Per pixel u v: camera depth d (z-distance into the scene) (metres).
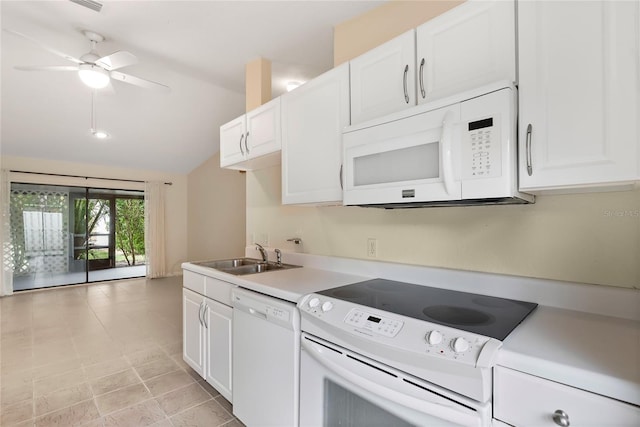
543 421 0.74
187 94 4.01
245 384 1.63
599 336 0.90
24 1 2.18
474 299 1.29
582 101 0.90
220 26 2.34
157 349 2.72
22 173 4.86
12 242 4.82
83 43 2.73
